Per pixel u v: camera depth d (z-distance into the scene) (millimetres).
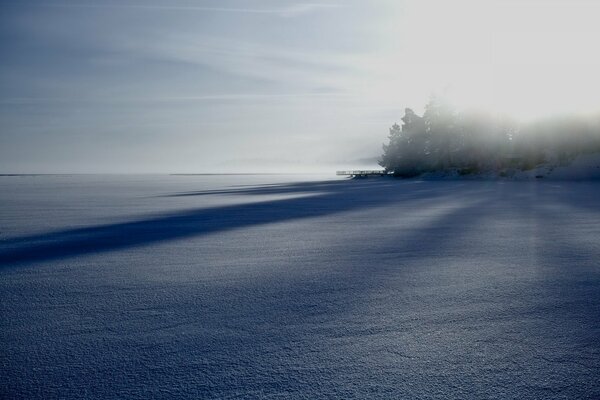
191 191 42000
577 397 3613
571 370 4066
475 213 18297
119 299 6473
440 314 5637
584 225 14305
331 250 10344
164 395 3682
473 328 5133
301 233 13242
